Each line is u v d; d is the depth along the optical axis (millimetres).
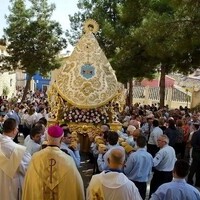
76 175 5266
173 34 17453
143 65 25156
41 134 8203
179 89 37406
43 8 31203
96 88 14984
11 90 50781
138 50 24844
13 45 30938
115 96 15070
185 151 13930
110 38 26938
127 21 25656
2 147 5809
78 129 14508
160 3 24047
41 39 31000
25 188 5273
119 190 4777
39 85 60875
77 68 15289
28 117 17438
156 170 8539
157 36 18000
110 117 14953
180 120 13992
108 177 4848
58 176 5141
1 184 5738
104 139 10906
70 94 14891
